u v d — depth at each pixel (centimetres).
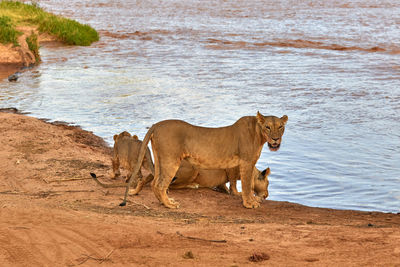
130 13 9475
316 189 1327
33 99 2559
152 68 3662
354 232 756
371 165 1513
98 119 2130
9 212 854
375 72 3419
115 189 1186
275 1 13750
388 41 5297
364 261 599
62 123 2055
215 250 664
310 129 1947
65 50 4700
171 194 1180
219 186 1293
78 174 1288
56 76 3291
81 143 1723
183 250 664
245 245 690
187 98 2564
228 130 1039
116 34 6025
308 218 983
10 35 3838
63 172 1299
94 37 5453
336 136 1844
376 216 1023
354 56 4300
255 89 2823
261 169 1488
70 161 1422
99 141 1784
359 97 2569
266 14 9150
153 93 2702
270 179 1410
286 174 1445
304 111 2261
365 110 2267
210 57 4262
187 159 1053
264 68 3650
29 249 664
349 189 1320
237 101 2484
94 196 1108
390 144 1731
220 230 783
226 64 3859
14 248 666
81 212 886
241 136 1038
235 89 2825
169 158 1027
